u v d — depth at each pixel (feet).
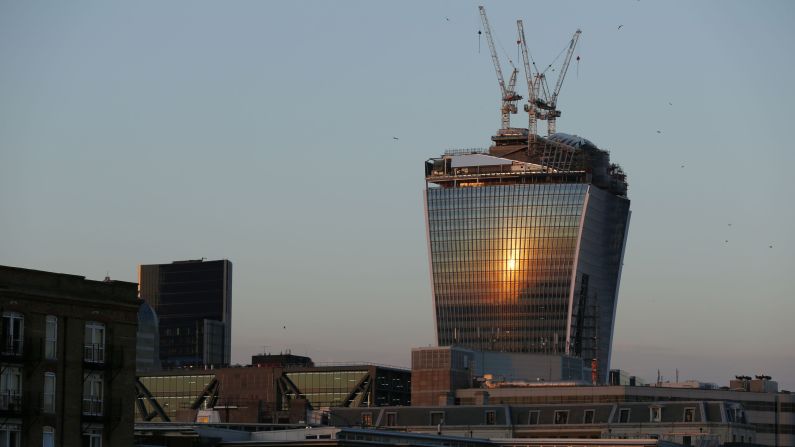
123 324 571.28
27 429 533.96
